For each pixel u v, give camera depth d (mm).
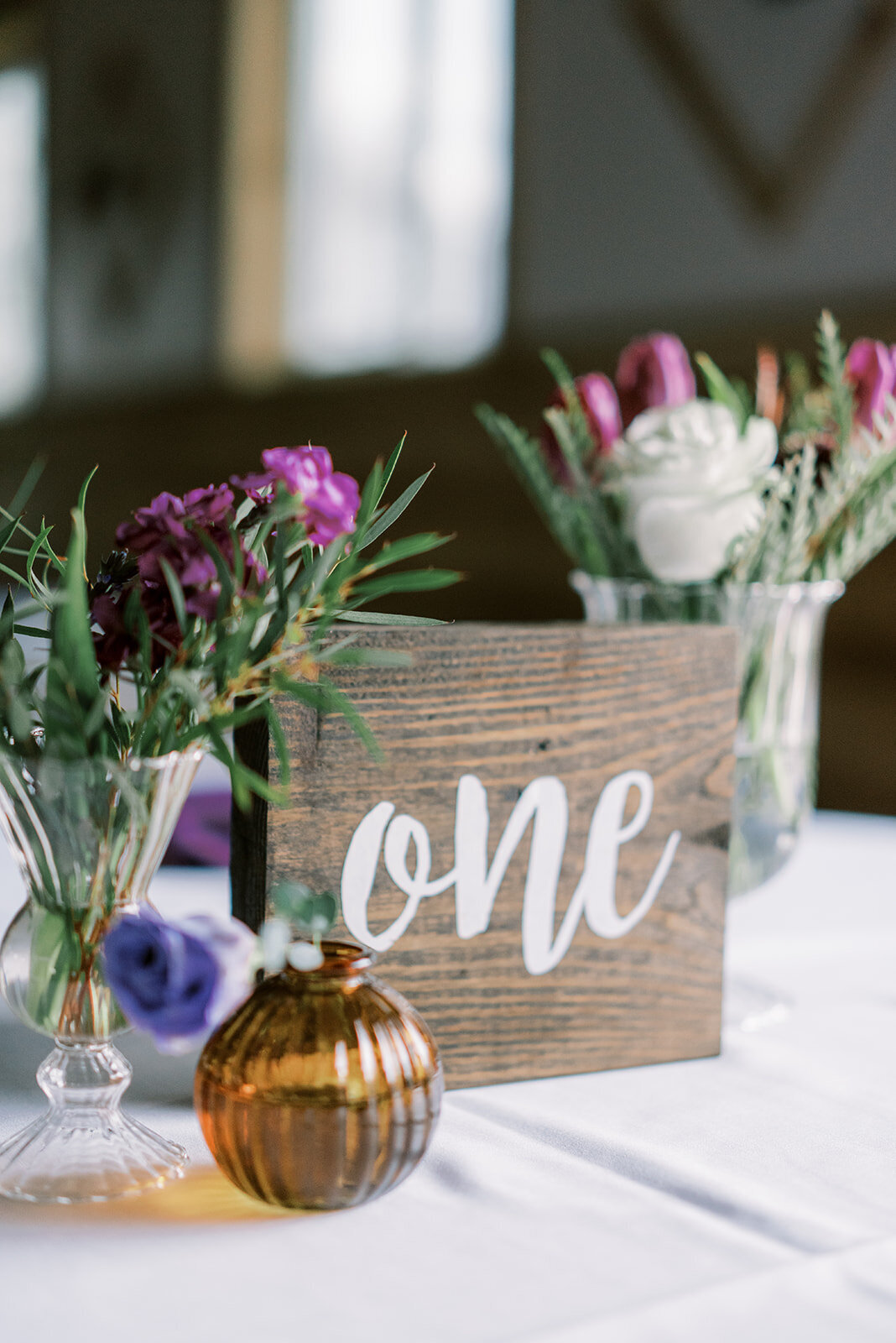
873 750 2270
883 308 2162
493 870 627
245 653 483
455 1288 422
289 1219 470
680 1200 500
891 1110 603
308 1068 458
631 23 2523
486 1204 488
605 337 2672
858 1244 460
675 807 673
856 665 2287
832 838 1176
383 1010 482
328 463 501
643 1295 419
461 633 611
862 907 951
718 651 680
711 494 725
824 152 2230
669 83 2471
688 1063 669
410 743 603
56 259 4430
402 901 606
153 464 4141
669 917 672
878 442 767
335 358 3457
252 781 469
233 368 3807
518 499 2912
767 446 737
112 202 4180
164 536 480
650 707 662
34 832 478
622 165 2602
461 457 3047
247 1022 474
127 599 494
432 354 3129
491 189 2947
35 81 4398
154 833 492
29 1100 579
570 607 2814
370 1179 467
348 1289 420
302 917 455
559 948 644
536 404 2859
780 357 2318
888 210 2146
